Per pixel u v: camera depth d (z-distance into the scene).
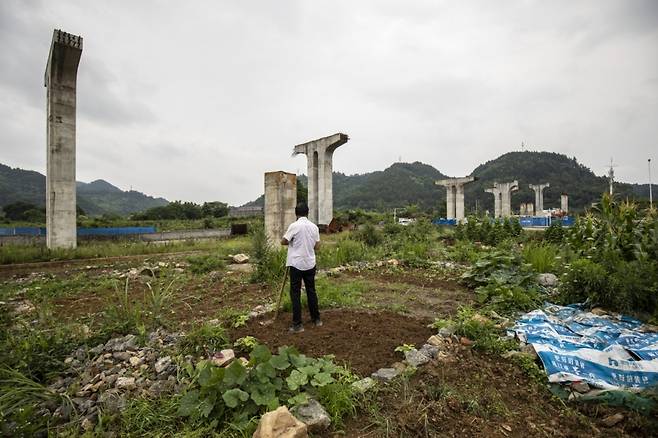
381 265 10.16
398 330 4.82
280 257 8.75
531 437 2.83
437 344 4.29
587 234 9.24
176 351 4.16
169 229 34.22
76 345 4.46
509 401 3.31
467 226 19.05
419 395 3.30
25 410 2.97
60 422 3.18
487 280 7.07
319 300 6.09
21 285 8.87
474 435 2.84
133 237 21.47
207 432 2.83
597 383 3.32
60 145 15.29
